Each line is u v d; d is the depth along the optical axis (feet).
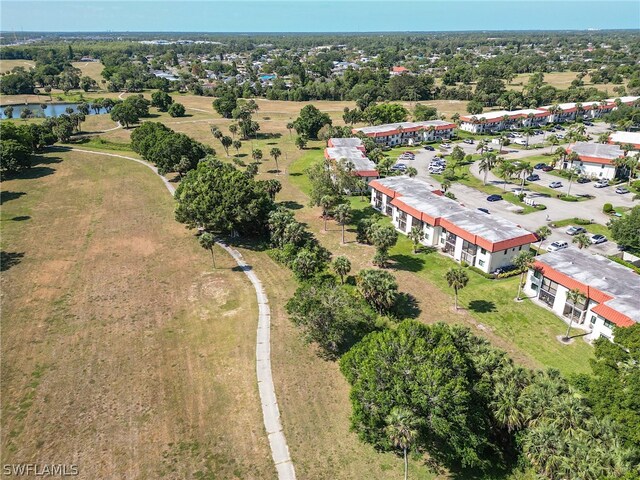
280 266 271.49
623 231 281.54
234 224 295.48
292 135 601.21
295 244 278.87
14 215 338.54
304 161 488.44
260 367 186.80
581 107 651.66
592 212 349.20
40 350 195.31
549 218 336.08
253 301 233.96
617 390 136.98
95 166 461.37
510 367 150.51
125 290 242.78
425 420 138.41
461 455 138.82
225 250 290.35
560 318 221.87
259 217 300.20
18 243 294.05
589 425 128.16
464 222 280.72
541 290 234.58
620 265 232.32
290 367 187.21
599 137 519.19
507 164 402.11
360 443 153.07
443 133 585.22
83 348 197.06
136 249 289.33
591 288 209.05
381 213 352.90
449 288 247.09
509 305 231.71
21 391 172.86
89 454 147.43
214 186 297.53
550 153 505.66
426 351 153.07
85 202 366.43
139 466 143.54
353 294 217.15
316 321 188.34
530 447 128.47
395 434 131.95
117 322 215.51
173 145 411.34
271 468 143.43
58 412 163.63
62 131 535.60
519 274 259.60
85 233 310.65
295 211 354.54
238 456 147.43
